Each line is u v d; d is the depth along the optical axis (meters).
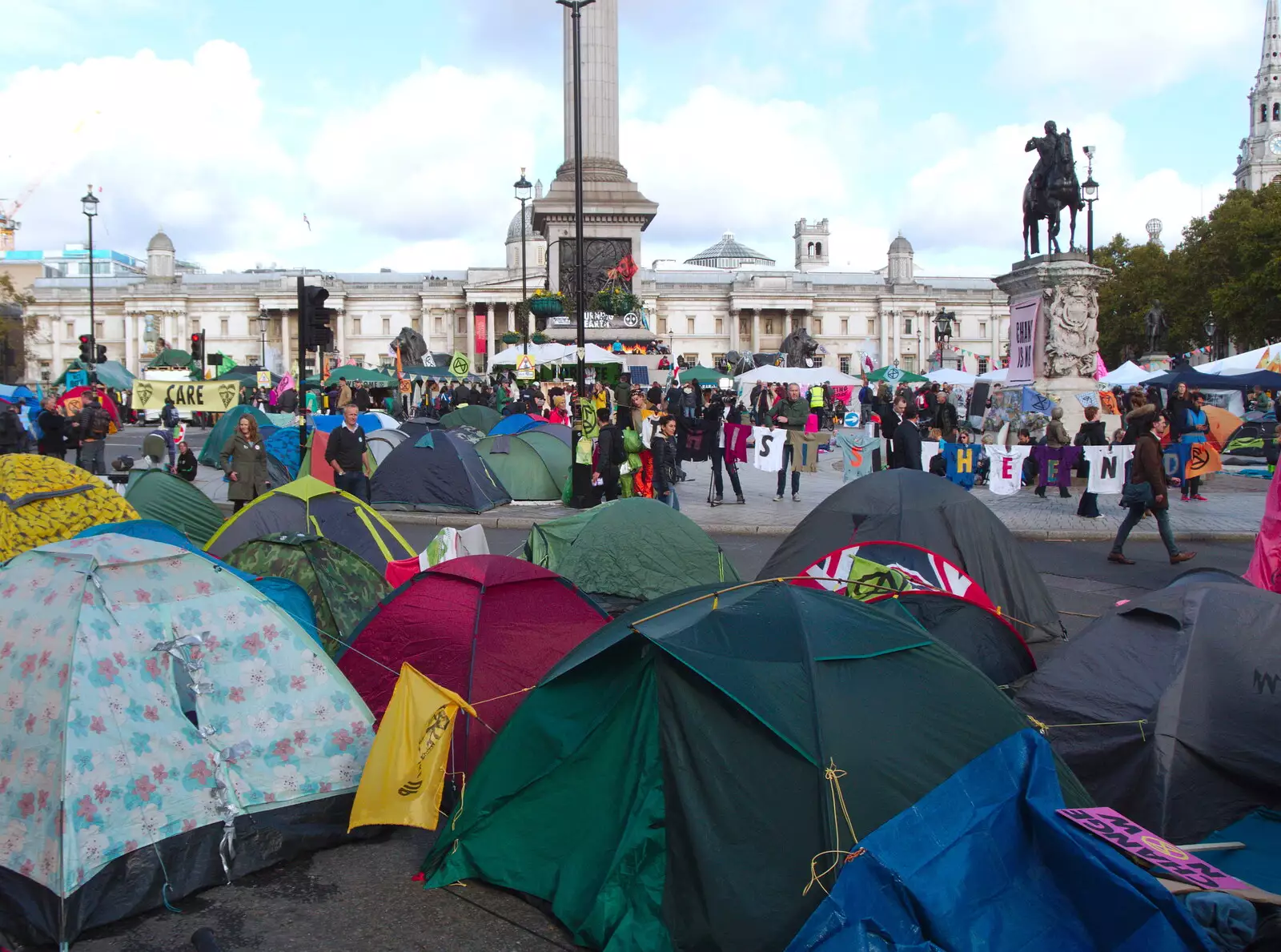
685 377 52.31
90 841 4.99
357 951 4.82
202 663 5.71
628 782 5.08
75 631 5.28
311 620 7.11
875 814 4.62
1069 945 4.42
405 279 136.88
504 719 6.43
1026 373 26.28
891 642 5.25
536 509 19.16
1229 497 21.62
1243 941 4.37
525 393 33.72
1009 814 4.82
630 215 36.53
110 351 127.81
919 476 9.99
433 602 6.97
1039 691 6.52
